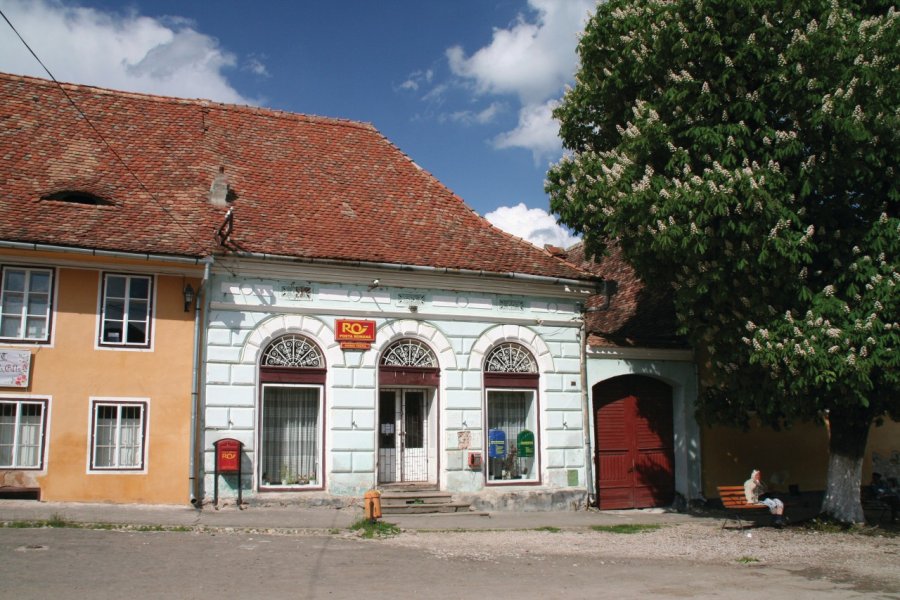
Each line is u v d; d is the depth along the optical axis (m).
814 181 14.40
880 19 14.33
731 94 14.80
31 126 18.06
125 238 15.73
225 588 9.50
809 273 15.29
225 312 16.69
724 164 14.52
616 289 20.16
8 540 11.45
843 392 14.48
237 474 16.27
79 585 9.28
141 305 16.14
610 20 16.47
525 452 19.09
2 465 14.93
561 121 18.28
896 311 14.16
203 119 20.36
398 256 18.06
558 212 17.75
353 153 21.34
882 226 14.66
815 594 10.15
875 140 13.96
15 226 15.08
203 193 17.88
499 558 12.29
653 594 9.93
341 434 17.31
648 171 15.03
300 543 12.71
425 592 9.70
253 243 16.89
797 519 18.53
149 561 10.71
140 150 18.64
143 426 15.78
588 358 19.98
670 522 17.55
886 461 24.66
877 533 15.74
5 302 15.26
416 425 18.52
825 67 14.06
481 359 18.78
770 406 15.59
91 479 15.30
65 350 15.45
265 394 17.12
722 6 14.46
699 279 15.43
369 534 13.89
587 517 17.97
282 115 21.58
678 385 21.05
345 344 17.56
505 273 18.75
